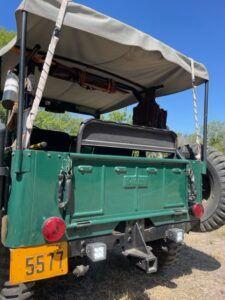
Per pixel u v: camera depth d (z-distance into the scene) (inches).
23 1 115.4
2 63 189.3
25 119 127.0
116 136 140.7
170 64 179.9
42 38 161.2
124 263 198.7
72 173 122.6
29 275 111.1
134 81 212.5
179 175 161.8
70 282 169.9
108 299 153.6
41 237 113.9
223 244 251.0
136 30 142.4
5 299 114.7
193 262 210.5
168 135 160.7
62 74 196.7
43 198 114.8
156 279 180.5
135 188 143.2
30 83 144.2
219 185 180.4
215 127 763.4
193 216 167.3
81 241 125.6
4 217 113.7
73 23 125.6
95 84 208.1
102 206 131.6
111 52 171.8
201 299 160.2
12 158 114.3
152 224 150.7
